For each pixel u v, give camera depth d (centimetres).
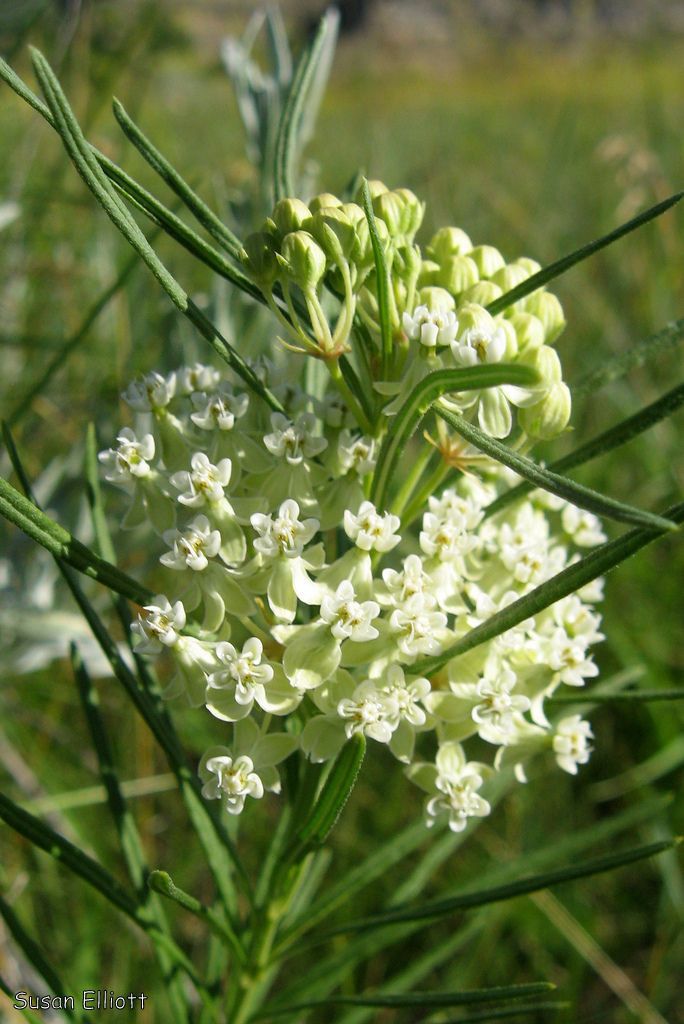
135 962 20
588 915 23
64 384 25
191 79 53
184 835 24
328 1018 21
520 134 62
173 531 13
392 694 13
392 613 13
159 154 14
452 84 104
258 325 21
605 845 24
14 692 24
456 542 14
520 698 13
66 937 21
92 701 15
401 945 22
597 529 15
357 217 13
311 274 13
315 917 15
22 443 24
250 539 14
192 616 14
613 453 31
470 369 12
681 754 23
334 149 59
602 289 37
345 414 14
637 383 32
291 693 13
